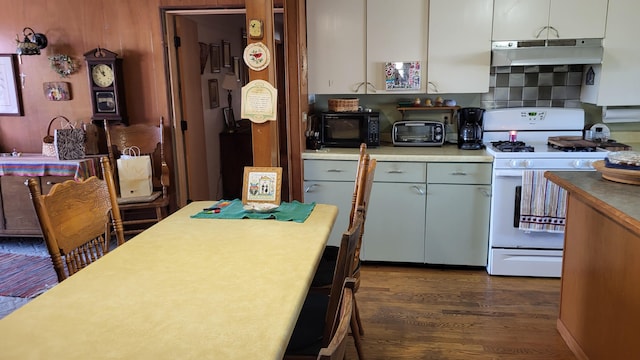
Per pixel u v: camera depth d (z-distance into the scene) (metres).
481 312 2.86
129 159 3.77
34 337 1.16
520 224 3.21
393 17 3.51
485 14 3.41
